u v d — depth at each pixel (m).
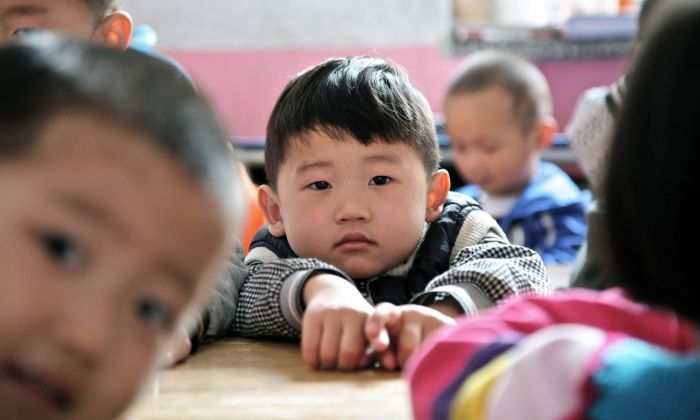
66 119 0.42
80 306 0.40
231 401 0.67
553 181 2.51
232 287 1.05
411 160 1.14
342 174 1.12
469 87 2.61
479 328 0.59
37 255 0.40
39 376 0.40
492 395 0.50
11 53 0.44
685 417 0.44
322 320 0.85
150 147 0.42
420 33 3.23
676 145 0.45
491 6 3.28
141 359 0.42
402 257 1.14
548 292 1.03
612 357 0.48
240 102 3.29
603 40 3.15
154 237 0.42
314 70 1.21
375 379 0.77
